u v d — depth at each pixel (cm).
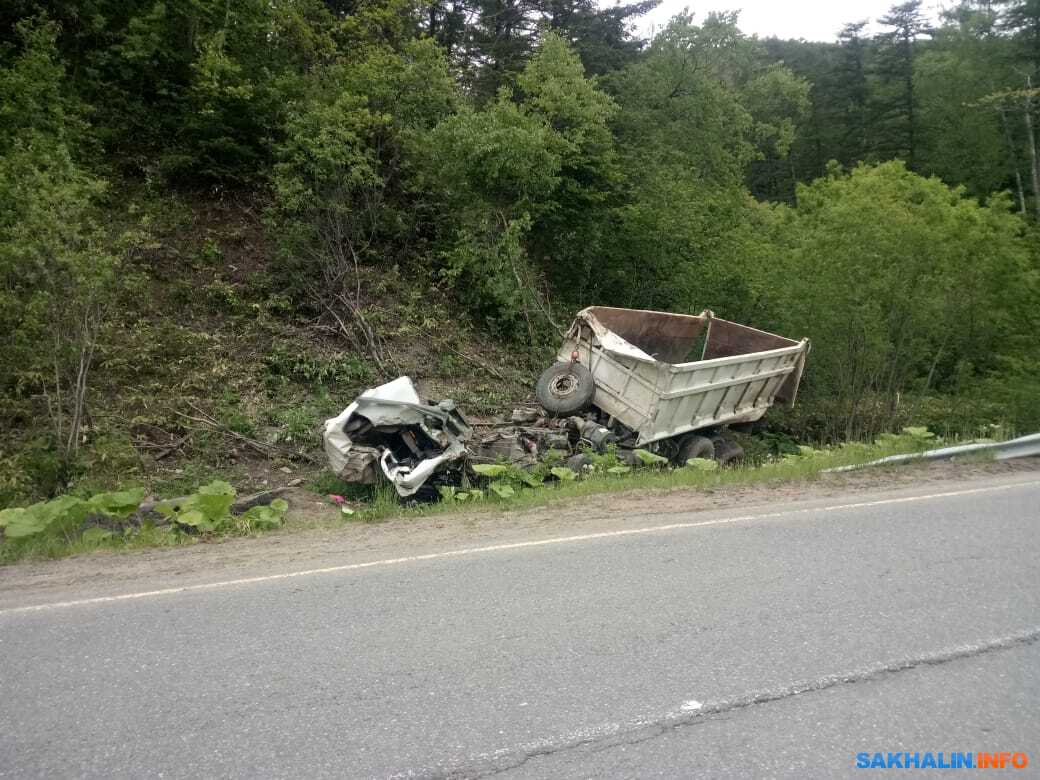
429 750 333
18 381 1112
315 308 1538
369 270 1652
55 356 1005
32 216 941
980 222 1748
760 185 4972
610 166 1942
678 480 971
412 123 1750
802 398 1634
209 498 792
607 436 1156
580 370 1206
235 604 519
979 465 1098
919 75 4112
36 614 510
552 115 1848
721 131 2495
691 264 1911
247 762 324
